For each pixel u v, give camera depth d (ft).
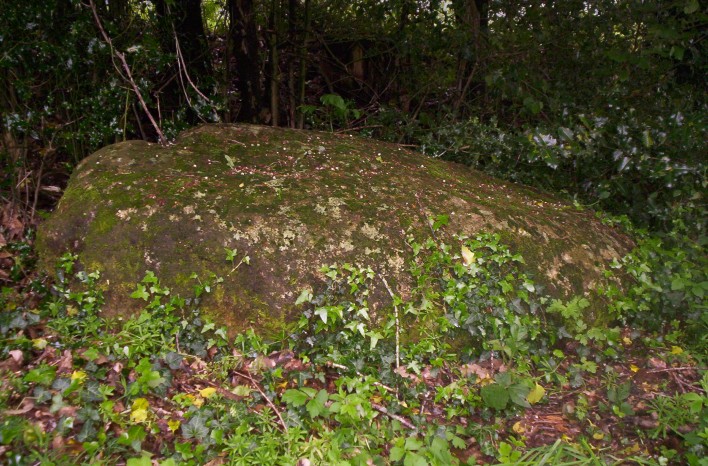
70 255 10.18
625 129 14.61
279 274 10.15
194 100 15.14
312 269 10.27
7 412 7.69
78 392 8.34
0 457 7.22
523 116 17.29
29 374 8.19
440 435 8.89
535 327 10.98
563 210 13.83
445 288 10.78
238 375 9.55
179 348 9.70
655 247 12.84
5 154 12.21
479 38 16.76
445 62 18.65
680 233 13.92
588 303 11.23
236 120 17.48
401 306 10.42
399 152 14.70
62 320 9.57
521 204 13.43
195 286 10.01
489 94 18.01
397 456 7.99
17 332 9.31
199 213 10.41
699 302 12.00
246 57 16.21
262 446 8.05
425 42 17.63
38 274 10.39
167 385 8.99
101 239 10.17
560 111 16.15
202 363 9.61
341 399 8.77
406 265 10.77
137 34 13.80
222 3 18.54
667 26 14.17
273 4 17.12
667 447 9.29
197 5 15.96
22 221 12.15
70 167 13.12
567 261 11.90
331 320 10.11
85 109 12.98
